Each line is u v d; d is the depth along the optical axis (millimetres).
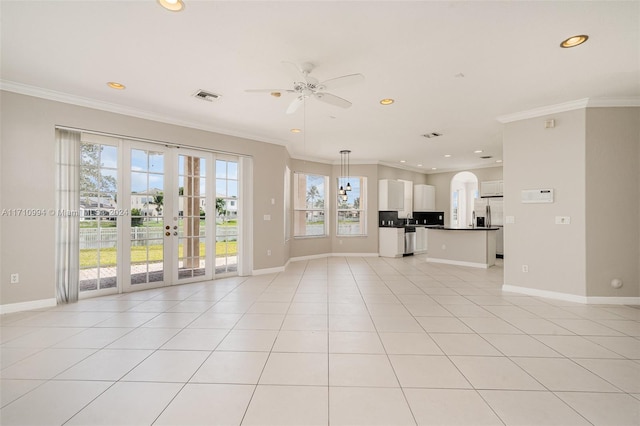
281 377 2213
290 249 7559
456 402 1929
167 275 4930
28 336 2930
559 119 4168
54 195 3859
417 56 2875
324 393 2021
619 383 2148
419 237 9250
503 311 3703
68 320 3359
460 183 10289
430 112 4453
